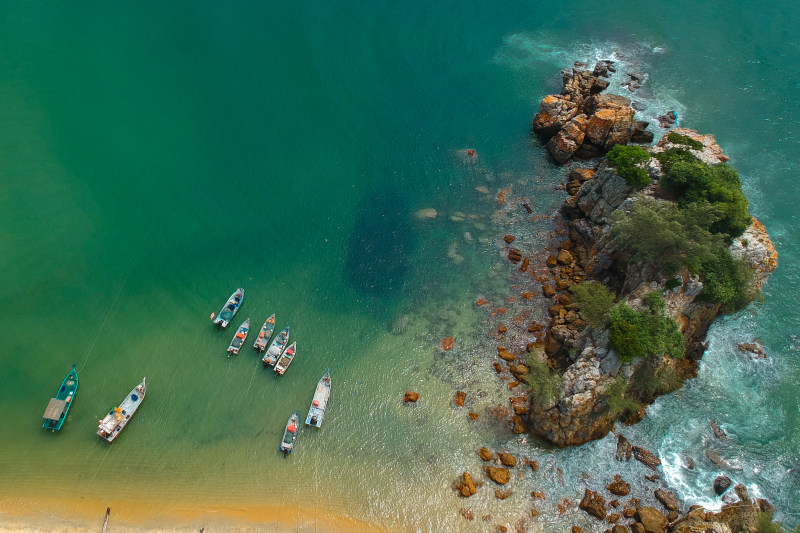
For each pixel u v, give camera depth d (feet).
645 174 208.64
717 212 187.32
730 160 274.98
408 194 256.52
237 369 193.36
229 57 303.68
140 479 167.43
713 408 189.88
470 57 329.93
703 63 334.24
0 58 281.13
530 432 182.60
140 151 253.85
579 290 196.24
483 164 270.87
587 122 266.77
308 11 338.75
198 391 187.21
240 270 221.05
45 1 313.73
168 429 177.99
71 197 233.14
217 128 269.85
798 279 229.04
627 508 166.61
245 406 185.16
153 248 223.10
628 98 303.89
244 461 173.27
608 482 172.24
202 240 228.63
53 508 160.15
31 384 184.14
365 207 249.55
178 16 321.11
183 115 272.10
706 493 170.19
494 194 257.75
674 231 181.78
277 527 161.79
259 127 274.16
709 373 197.98
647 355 178.29
